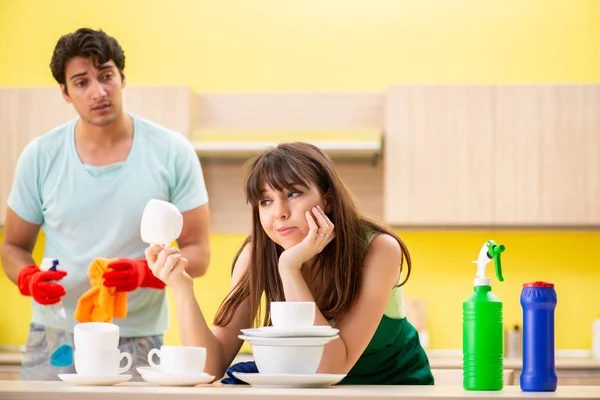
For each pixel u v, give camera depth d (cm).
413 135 516
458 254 545
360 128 546
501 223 511
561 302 541
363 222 241
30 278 278
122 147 332
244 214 554
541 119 512
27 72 566
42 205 338
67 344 301
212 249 555
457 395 165
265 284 239
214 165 556
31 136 522
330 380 187
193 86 563
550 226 512
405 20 556
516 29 551
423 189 513
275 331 192
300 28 562
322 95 549
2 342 556
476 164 513
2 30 568
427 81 553
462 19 554
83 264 328
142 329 324
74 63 313
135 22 566
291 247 223
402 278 545
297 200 224
